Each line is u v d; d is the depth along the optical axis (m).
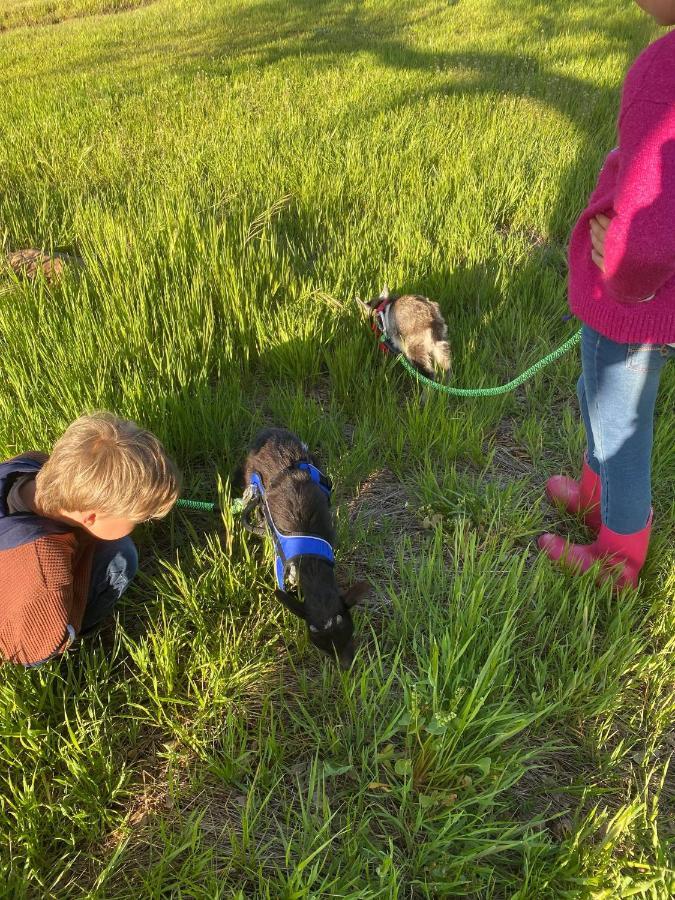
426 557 1.37
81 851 0.91
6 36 7.20
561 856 0.88
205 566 1.30
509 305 2.11
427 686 1.04
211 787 1.00
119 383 1.59
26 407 1.39
